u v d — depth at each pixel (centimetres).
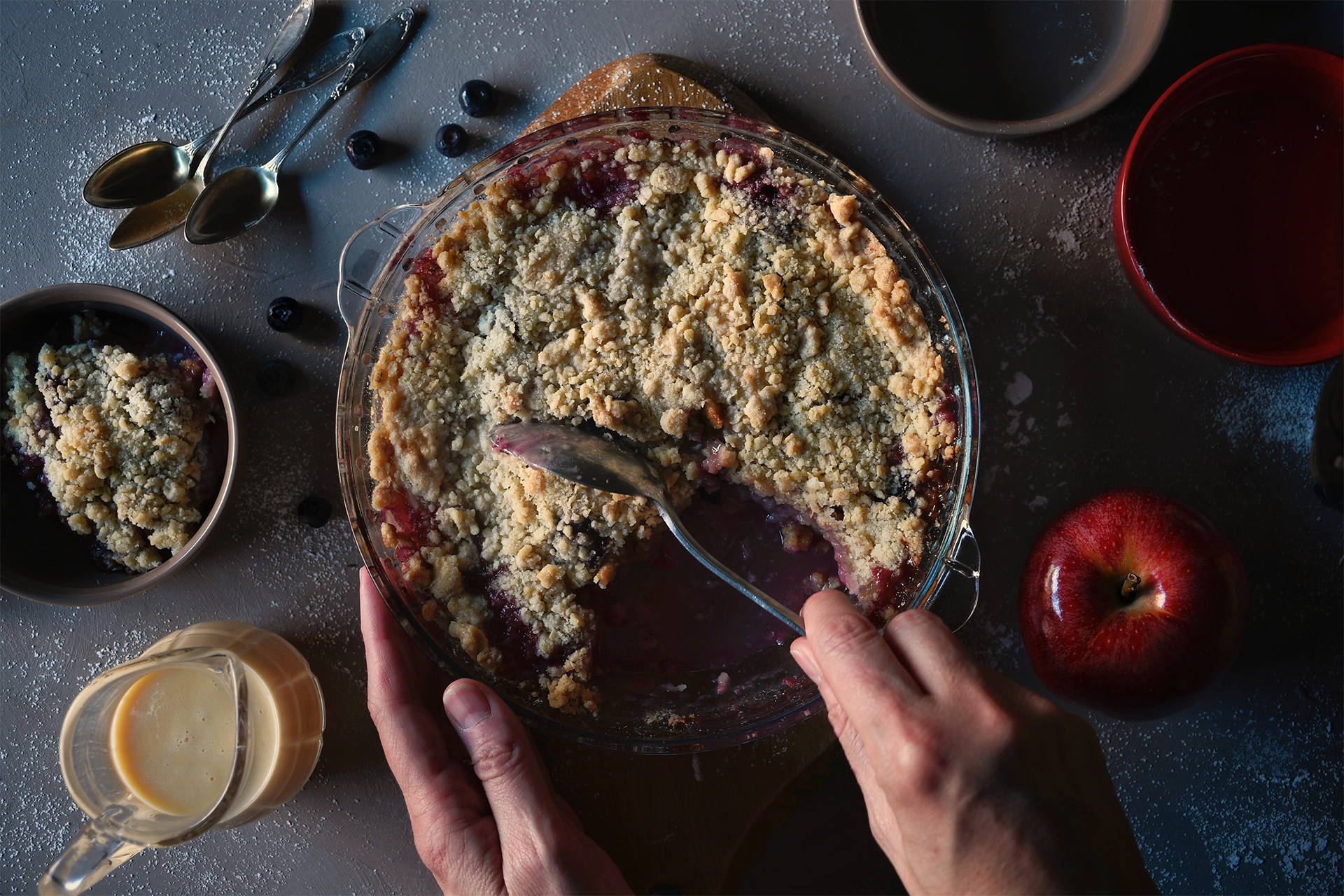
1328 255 56
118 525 56
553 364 54
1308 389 59
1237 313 56
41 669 59
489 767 52
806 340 54
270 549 58
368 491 55
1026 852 45
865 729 46
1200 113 57
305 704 57
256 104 58
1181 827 59
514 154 54
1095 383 59
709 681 56
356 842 59
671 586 56
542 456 53
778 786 56
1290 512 59
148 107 59
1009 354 59
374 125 59
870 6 58
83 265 59
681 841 56
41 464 56
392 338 54
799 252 54
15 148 59
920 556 55
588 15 59
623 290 54
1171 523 53
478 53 59
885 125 59
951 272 59
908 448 54
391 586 55
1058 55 58
